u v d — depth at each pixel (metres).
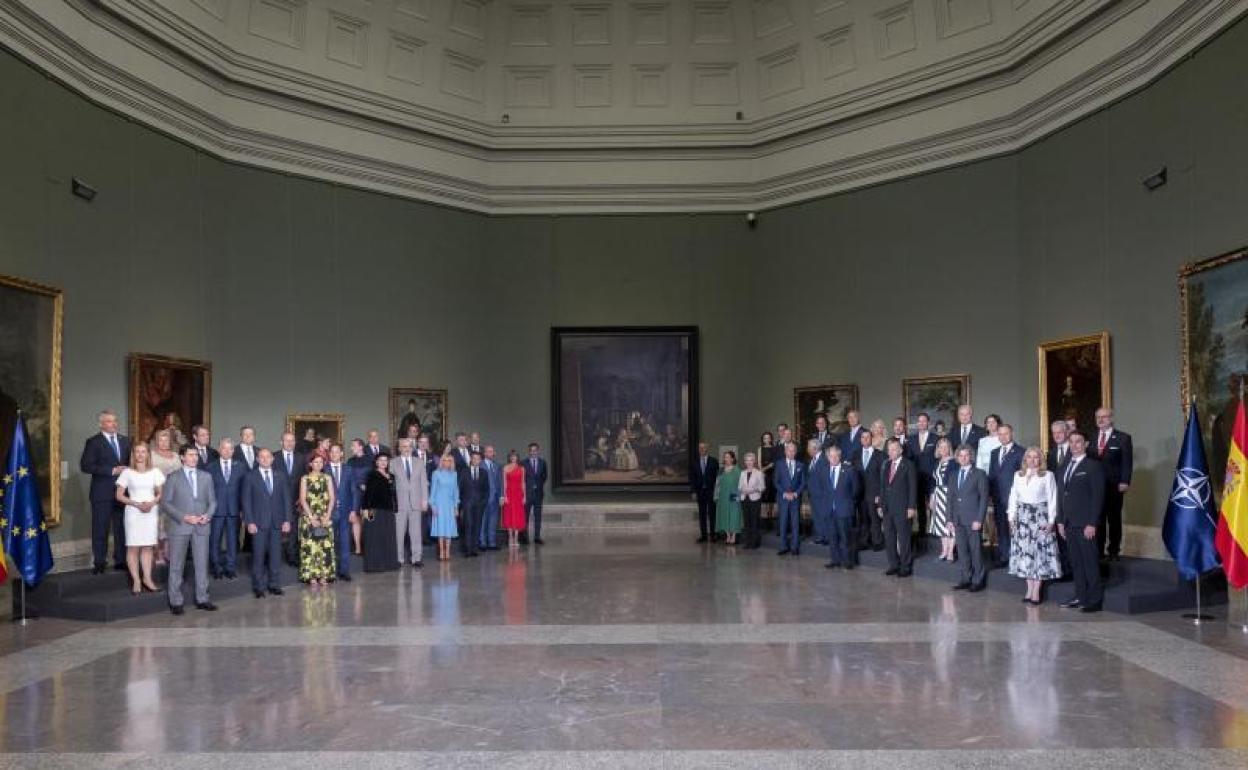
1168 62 12.52
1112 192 13.92
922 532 15.38
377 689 7.50
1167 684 7.38
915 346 17.92
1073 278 14.88
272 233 17.31
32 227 12.05
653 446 20.78
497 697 7.24
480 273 20.67
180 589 11.08
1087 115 14.48
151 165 14.66
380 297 18.91
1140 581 11.38
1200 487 10.12
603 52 20.77
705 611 10.83
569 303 20.88
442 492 15.84
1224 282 11.16
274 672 8.08
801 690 7.36
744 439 20.70
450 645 9.10
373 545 14.54
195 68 15.52
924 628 9.70
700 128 20.66
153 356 14.27
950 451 13.56
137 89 14.22
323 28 18.00
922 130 17.78
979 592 12.02
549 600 11.68
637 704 7.02
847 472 14.56
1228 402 11.09
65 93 12.77
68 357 12.68
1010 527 12.48
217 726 6.58
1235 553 9.45
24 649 9.08
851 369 19.02
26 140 11.95
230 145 16.64
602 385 20.83
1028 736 6.17
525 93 20.91
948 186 17.53
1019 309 16.41
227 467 12.57
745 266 20.89
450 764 5.78
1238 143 11.17
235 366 16.58
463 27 20.17
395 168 19.14
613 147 20.77
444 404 19.80
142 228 14.41
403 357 19.22
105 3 13.20
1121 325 13.69
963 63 16.94
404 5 19.12
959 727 6.38
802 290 19.95
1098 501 10.43
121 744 6.21
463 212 20.44
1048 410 15.30
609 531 20.62
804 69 19.86
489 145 20.56
